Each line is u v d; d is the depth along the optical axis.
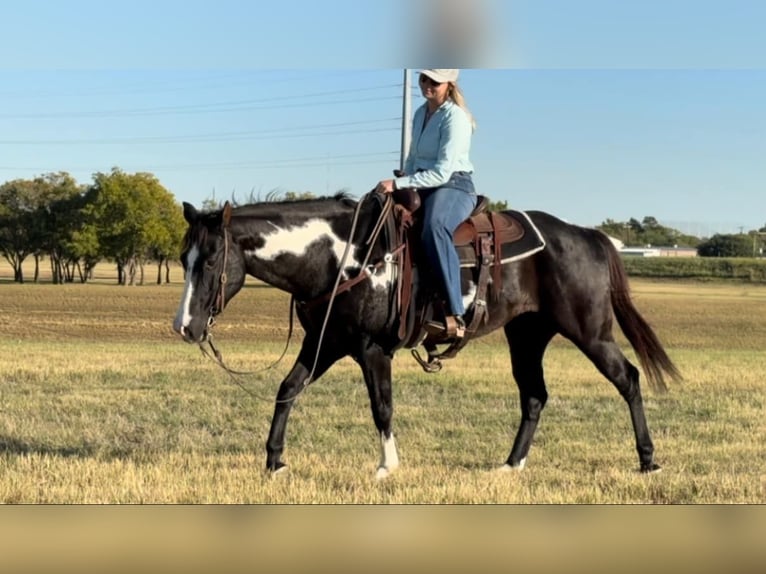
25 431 8.31
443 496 5.82
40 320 33.25
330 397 10.84
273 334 28.42
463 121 6.20
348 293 6.05
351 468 6.67
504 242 6.46
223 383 12.22
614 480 6.37
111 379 12.64
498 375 13.45
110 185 81.56
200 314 5.82
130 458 7.00
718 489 6.11
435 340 6.44
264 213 6.10
